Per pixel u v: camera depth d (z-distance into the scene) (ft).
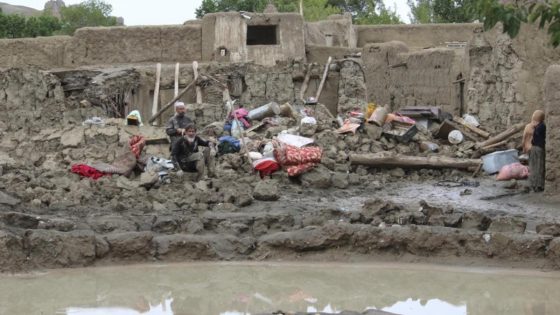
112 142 59.47
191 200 49.19
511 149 59.00
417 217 45.09
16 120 67.15
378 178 57.00
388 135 61.87
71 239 41.63
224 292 37.55
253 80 82.74
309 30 106.93
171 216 46.03
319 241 43.04
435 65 77.41
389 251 43.06
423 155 60.29
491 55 66.13
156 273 40.70
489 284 38.88
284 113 68.85
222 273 40.70
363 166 58.08
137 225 44.68
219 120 72.90
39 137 60.64
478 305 35.55
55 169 56.59
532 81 61.36
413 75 79.51
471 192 53.26
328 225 43.37
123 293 37.35
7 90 67.92
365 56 84.07
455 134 63.10
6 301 35.96
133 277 39.99
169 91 82.89
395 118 62.75
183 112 55.62
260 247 43.24
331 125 65.51
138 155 56.59
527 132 55.52
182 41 97.50
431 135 64.18
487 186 54.65
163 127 61.77
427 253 42.73
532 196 51.72
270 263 42.45
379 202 46.19
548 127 50.78
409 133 61.67
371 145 60.64
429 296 36.96
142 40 97.35
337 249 43.19
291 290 37.93
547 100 50.67
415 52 79.82
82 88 74.02
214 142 59.47
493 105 65.46
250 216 45.68
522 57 61.82
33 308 34.99
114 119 63.31
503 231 43.83
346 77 83.56
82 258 41.57
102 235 42.75
